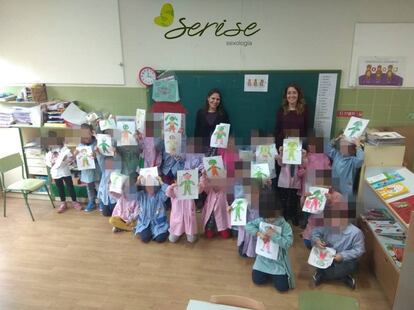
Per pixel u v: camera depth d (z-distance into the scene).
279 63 3.82
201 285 2.84
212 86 3.96
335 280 2.89
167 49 3.93
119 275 2.96
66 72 4.18
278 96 3.89
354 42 3.65
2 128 4.31
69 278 2.93
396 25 3.56
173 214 3.41
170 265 3.10
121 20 3.89
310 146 3.59
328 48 3.71
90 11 3.90
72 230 3.69
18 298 2.70
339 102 3.86
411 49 3.62
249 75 3.86
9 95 4.24
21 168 4.41
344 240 2.76
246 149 3.80
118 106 4.21
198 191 3.21
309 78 3.79
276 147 3.79
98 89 4.18
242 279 2.91
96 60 4.07
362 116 3.87
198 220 3.83
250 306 1.71
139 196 3.54
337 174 3.38
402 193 2.74
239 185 3.18
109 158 3.84
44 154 4.24
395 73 3.69
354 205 3.11
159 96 4.07
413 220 2.21
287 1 3.61
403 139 3.22
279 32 3.72
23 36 4.12
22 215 4.01
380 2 3.51
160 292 2.76
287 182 3.58
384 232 2.89
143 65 4.02
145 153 3.90
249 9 3.68
